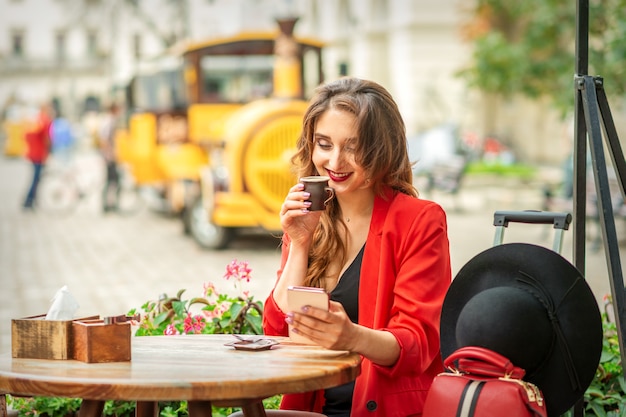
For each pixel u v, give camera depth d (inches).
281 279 129.6
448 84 1327.5
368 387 121.2
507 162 1139.3
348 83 128.6
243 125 498.6
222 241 525.0
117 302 375.9
